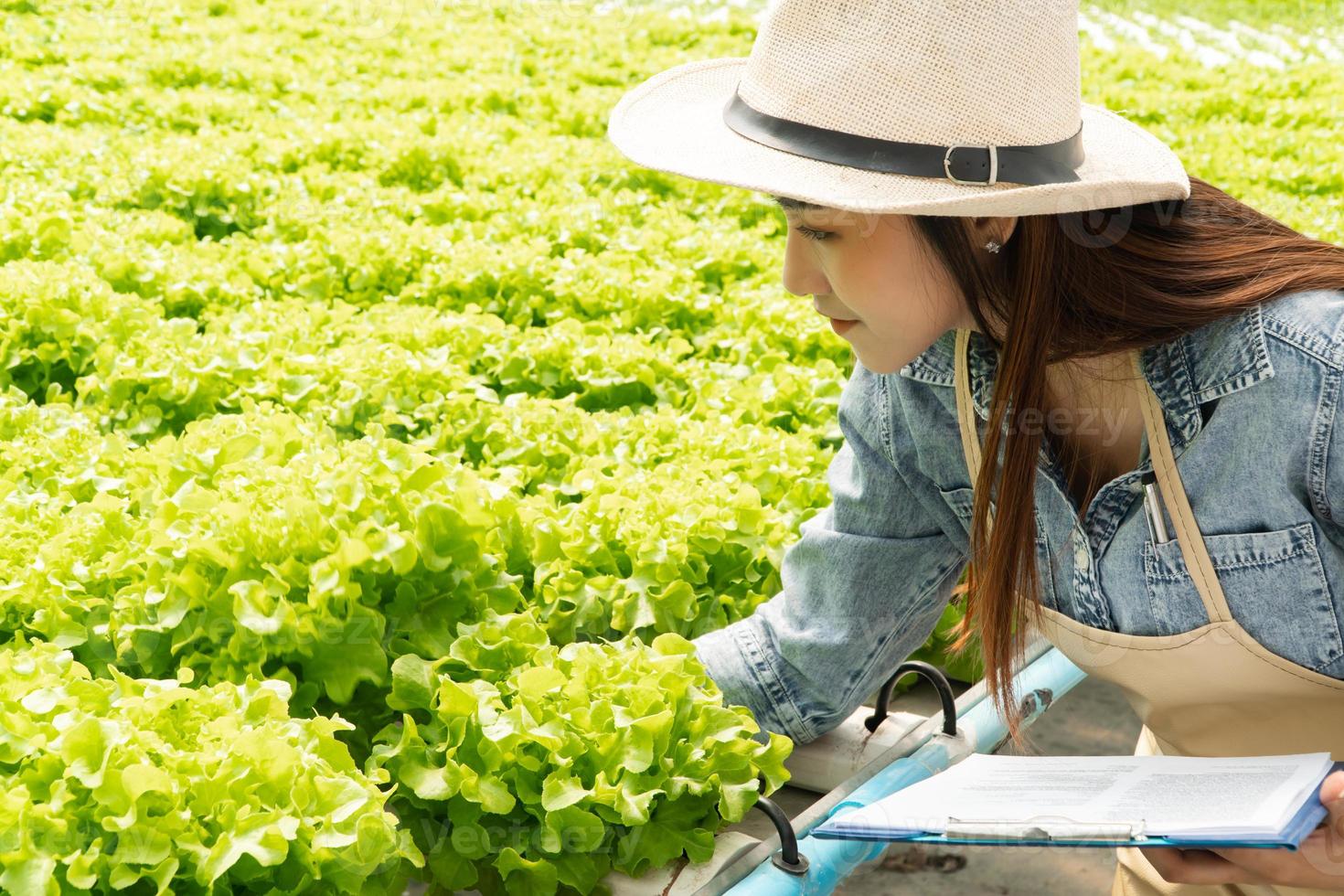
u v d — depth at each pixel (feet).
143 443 11.51
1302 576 5.68
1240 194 20.27
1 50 25.27
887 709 8.63
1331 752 6.19
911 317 5.75
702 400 12.39
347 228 16.79
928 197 5.38
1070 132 5.63
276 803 6.29
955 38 5.29
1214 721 6.40
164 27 28.81
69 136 19.62
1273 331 5.47
